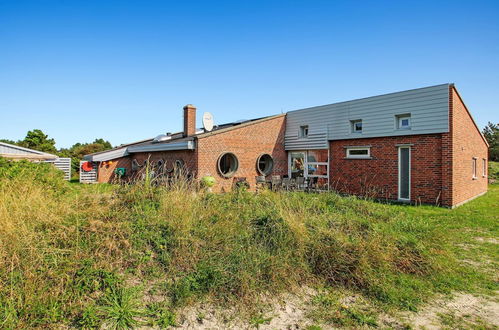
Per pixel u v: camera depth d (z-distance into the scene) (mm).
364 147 12648
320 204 6340
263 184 12172
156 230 4477
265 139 15211
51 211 4445
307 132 15375
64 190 6691
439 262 4410
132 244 4172
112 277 3459
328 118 14000
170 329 2938
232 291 3553
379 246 4375
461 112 11023
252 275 3748
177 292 3434
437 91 10391
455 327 3037
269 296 3598
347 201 6742
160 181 6203
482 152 15734
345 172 13414
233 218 5027
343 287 3877
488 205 10656
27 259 3391
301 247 4348
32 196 4840
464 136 11484
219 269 3719
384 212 6125
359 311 3318
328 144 14039
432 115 10492
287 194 6906
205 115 16797
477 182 14102
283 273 3861
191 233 4492
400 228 5168
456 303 3533
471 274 4340
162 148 14898
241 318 3156
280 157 15906
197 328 2973
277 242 4449
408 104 11164
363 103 12625
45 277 3293
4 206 4176
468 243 5863
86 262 3559
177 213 4836
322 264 4152
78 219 4309
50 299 3039
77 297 3174
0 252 3365
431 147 10633
